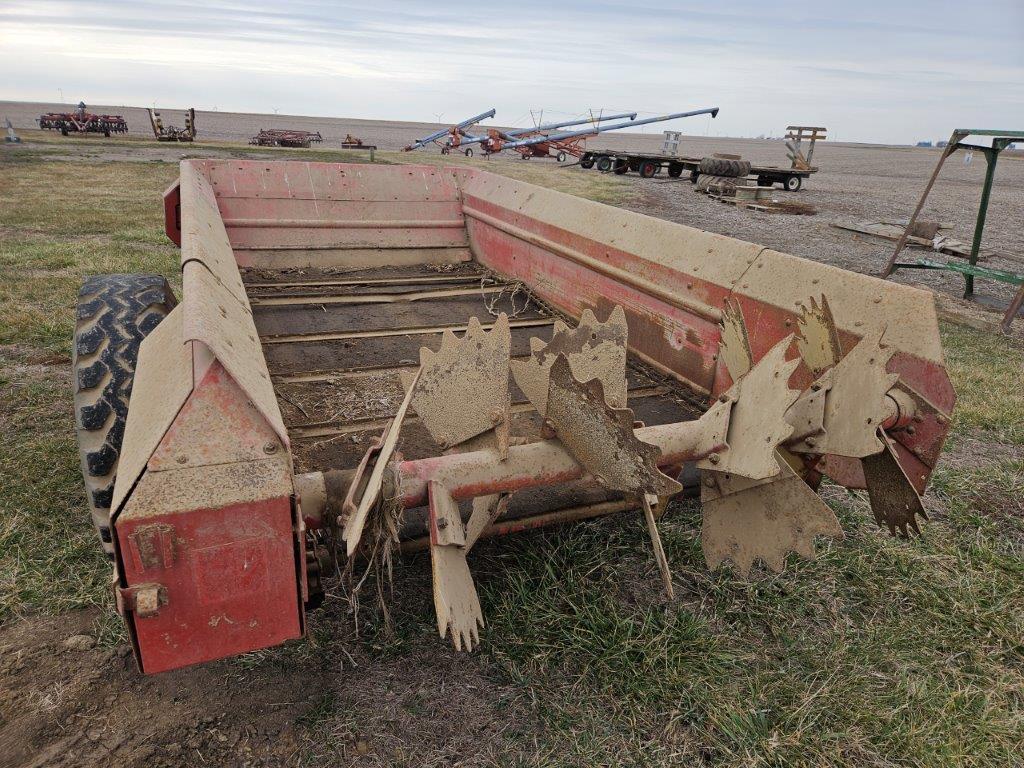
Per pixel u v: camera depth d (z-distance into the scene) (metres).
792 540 2.23
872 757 2.14
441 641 2.50
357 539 1.56
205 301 1.91
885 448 2.27
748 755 2.11
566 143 35.28
